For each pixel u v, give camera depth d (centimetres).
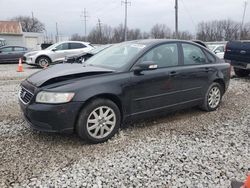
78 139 445
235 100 712
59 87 404
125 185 322
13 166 360
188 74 534
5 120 530
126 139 448
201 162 375
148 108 484
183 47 547
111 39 6456
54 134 463
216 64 602
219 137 461
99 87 421
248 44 995
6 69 1562
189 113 589
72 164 367
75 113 405
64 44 1639
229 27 6353
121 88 443
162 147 418
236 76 1143
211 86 590
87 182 327
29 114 413
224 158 386
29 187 317
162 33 6247
